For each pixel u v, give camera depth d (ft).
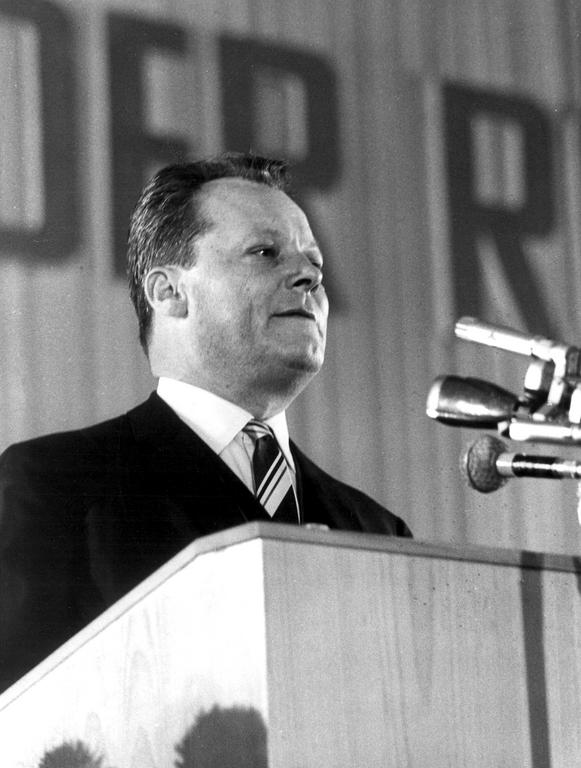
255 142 20.08
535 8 23.38
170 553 11.23
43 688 8.40
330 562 7.45
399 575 7.70
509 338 8.72
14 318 17.88
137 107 19.11
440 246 21.57
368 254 20.94
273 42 20.53
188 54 19.67
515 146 22.62
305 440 19.92
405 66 21.84
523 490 21.30
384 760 7.34
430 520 20.62
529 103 22.93
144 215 13.10
